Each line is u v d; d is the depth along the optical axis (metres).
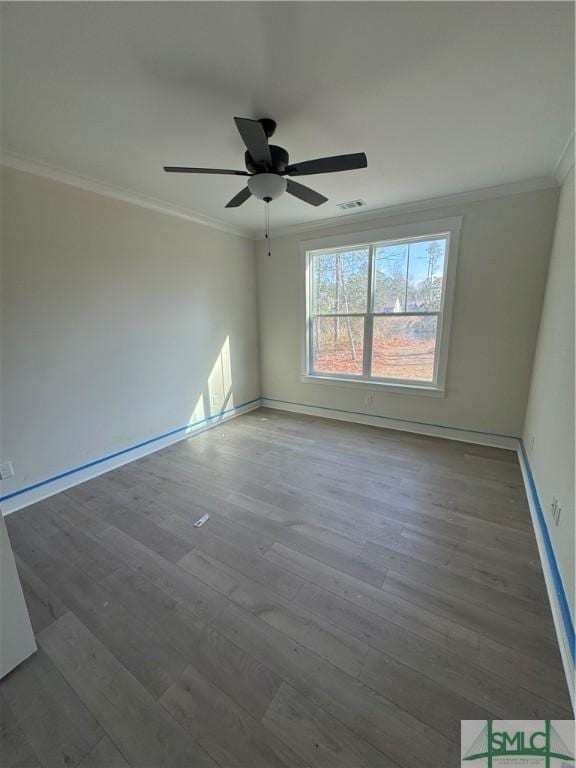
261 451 3.45
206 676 1.32
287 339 4.60
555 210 2.81
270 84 1.61
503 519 2.26
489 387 3.37
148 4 1.18
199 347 3.92
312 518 2.31
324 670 1.33
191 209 3.47
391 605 1.62
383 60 1.46
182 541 2.10
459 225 3.21
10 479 2.45
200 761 1.07
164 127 1.96
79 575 1.84
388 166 2.52
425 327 3.66
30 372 2.50
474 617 1.55
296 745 1.10
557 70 1.52
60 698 1.25
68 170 2.51
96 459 2.98
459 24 1.28
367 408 4.18
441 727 1.14
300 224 4.07
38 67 1.47
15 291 2.38
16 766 1.07
